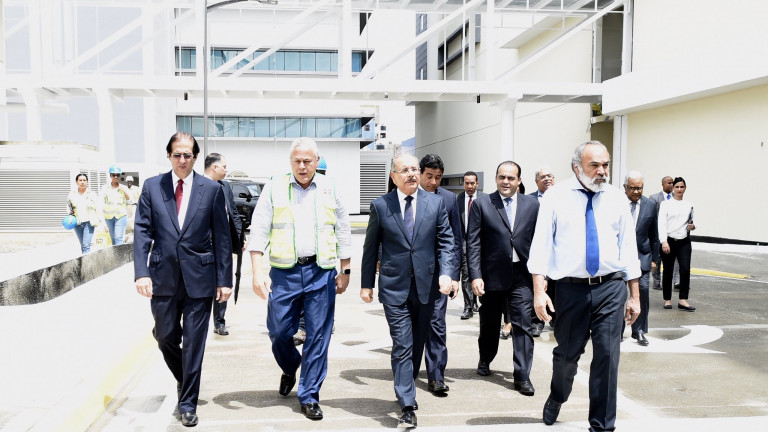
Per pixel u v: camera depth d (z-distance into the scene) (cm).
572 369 409
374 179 4869
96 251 1151
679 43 2108
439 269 472
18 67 3459
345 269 477
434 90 2425
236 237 673
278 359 481
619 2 2459
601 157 384
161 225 423
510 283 526
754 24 1716
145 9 2562
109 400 475
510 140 2528
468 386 532
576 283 394
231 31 4712
